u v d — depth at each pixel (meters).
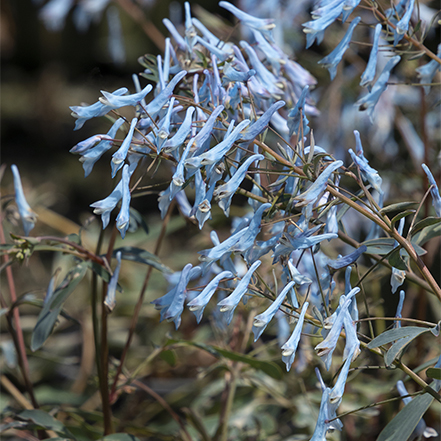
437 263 1.28
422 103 1.13
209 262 0.93
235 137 0.92
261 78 0.98
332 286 0.95
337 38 1.41
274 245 0.93
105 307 0.99
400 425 0.93
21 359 1.05
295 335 0.91
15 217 1.05
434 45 1.37
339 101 1.39
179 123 0.94
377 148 1.42
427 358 1.15
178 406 1.44
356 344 0.91
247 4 1.37
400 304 0.94
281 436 1.23
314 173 0.93
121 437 1.00
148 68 0.98
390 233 0.93
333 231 0.95
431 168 1.25
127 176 0.92
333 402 0.90
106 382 1.02
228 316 0.92
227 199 0.92
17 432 1.08
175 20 1.43
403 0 0.97
